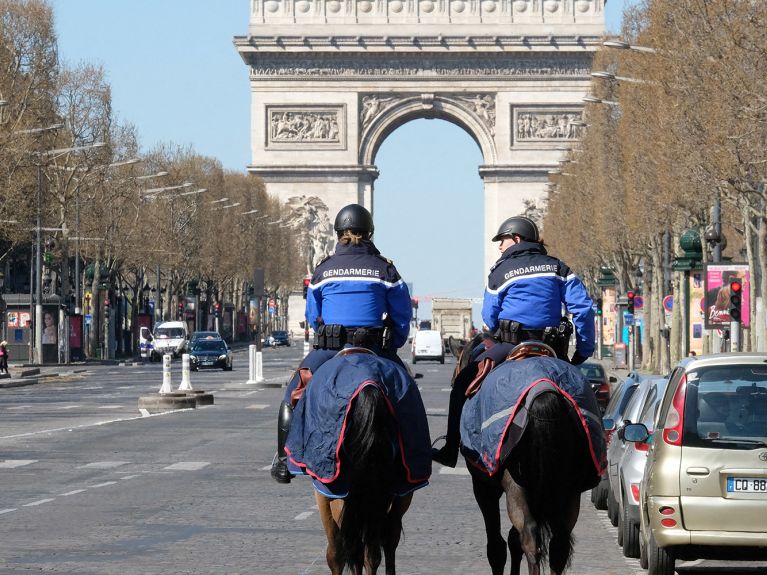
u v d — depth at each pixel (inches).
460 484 1523.1
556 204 6870.1
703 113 2677.2
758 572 957.2
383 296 767.7
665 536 825.5
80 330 5743.1
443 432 2132.1
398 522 744.3
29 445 1926.7
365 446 693.3
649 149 3757.4
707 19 2588.6
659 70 3157.0
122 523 1149.1
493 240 821.9
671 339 3966.5
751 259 2893.7
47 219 5369.1
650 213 3914.9
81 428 2244.1
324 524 755.4
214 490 1400.1
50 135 5226.4
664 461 829.8
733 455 819.4
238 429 2237.9
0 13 4808.1
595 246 5521.7
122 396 3284.9
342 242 780.6
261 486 1437.0
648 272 4958.2
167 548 1015.0
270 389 3676.2
